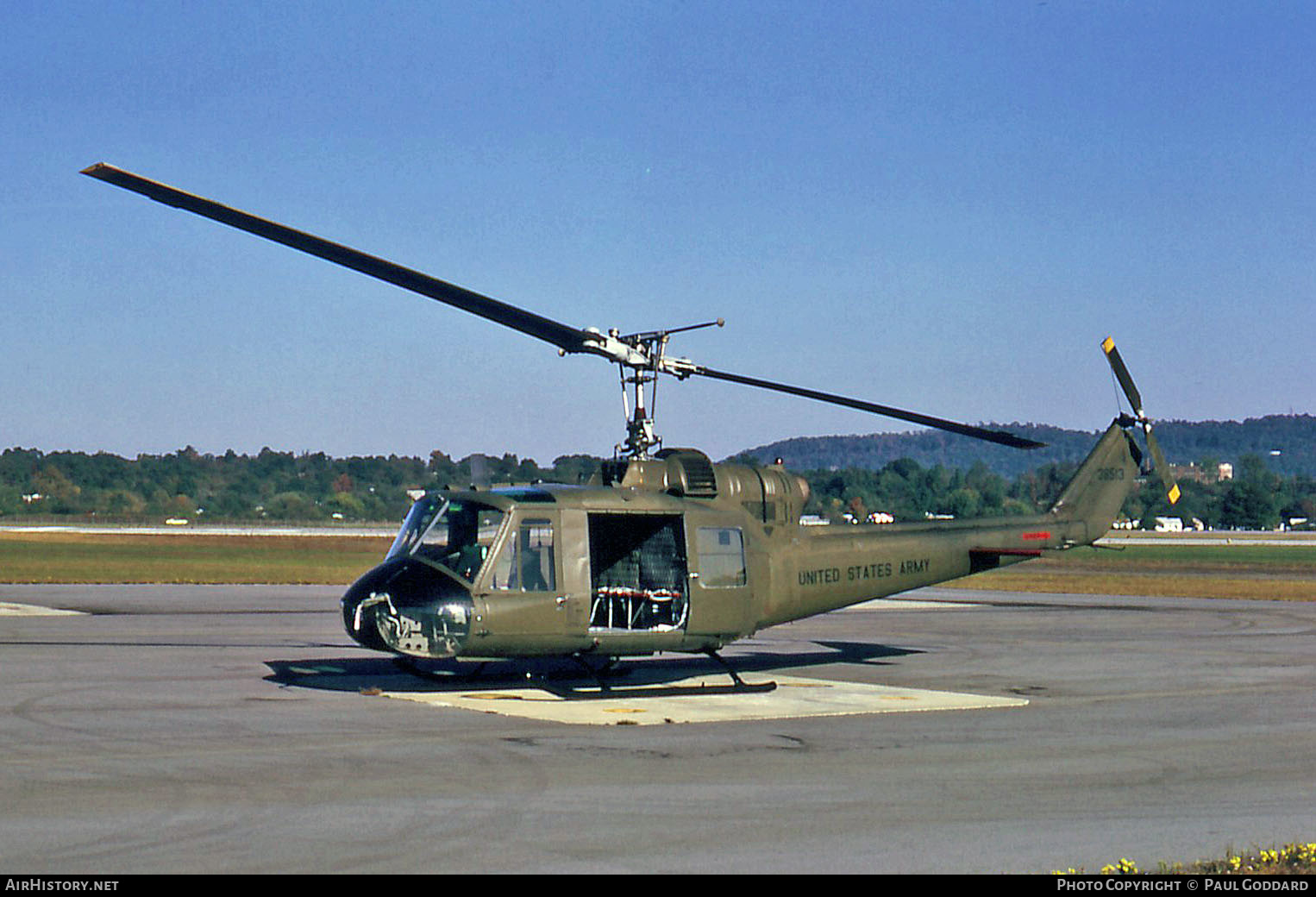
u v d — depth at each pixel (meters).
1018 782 12.17
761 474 19.86
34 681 18.70
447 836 9.70
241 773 12.00
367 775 11.96
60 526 145.00
